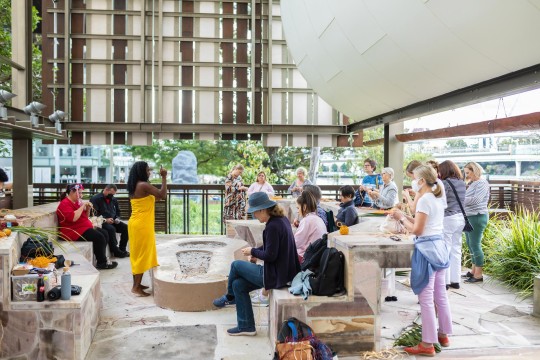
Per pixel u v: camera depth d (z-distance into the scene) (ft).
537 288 13.82
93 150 65.92
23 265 11.01
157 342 11.73
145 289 16.60
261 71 28.17
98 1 26.96
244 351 11.20
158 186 29.99
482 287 17.11
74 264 14.26
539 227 17.95
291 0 20.02
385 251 10.97
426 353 10.86
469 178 17.71
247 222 22.79
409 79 15.99
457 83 14.38
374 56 16.25
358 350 10.98
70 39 26.96
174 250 19.35
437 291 11.44
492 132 16.78
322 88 22.95
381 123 22.40
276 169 57.77
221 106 27.96
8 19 27.12
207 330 12.62
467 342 11.78
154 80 27.50
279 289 11.46
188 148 62.18
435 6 11.83
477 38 11.62
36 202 30.96
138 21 27.17
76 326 10.19
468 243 18.12
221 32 27.76
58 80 26.99
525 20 10.03
